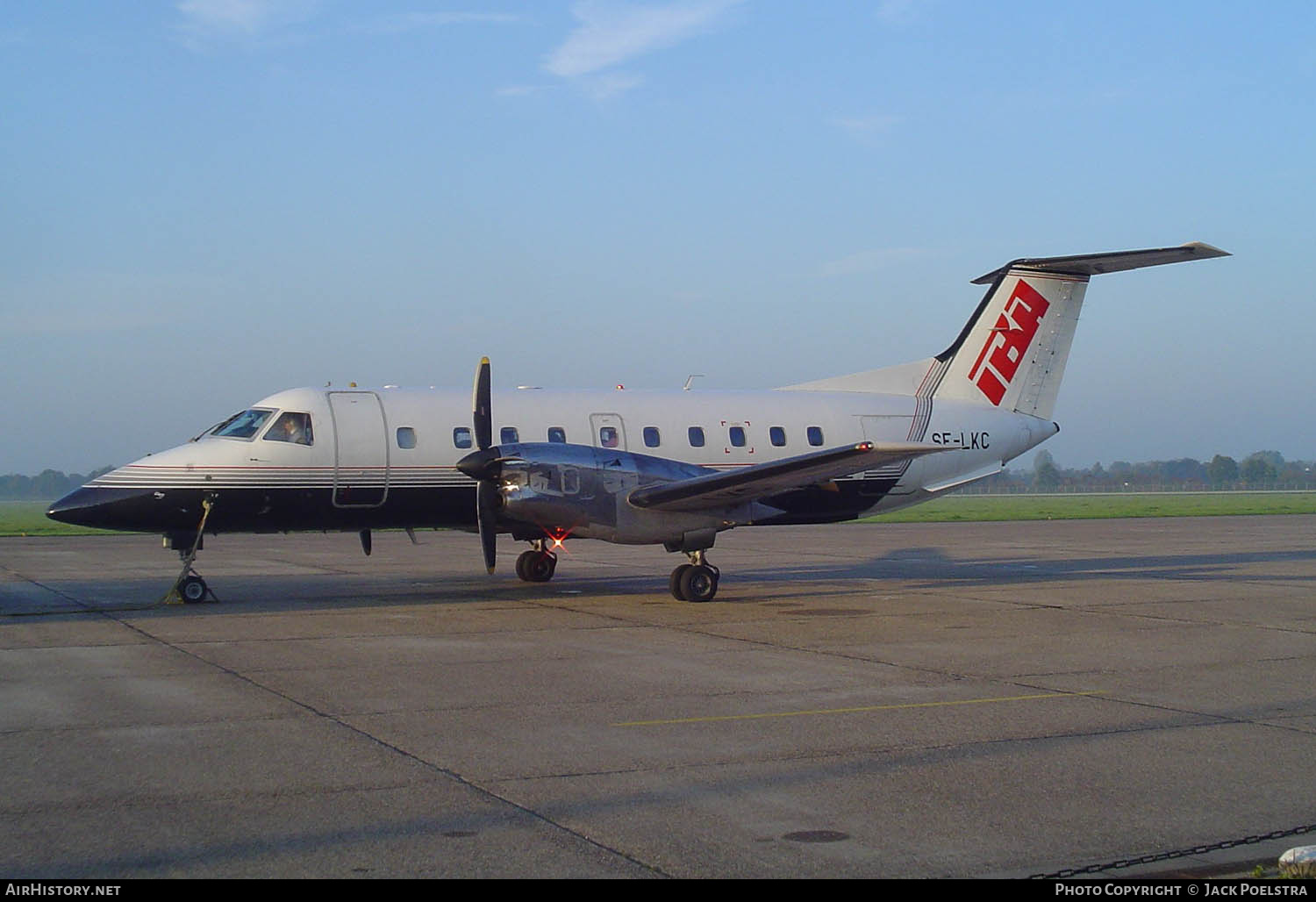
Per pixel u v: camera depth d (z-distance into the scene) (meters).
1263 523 46.62
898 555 27.59
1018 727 8.66
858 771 7.38
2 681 10.30
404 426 17.56
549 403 18.72
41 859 5.62
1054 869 5.62
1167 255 19.64
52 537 38.91
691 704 9.45
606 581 20.28
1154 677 10.76
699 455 19.09
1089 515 57.56
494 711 9.12
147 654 11.87
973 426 20.62
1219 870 5.63
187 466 16.53
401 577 21.11
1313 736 8.39
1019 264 20.89
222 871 5.47
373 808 6.50
